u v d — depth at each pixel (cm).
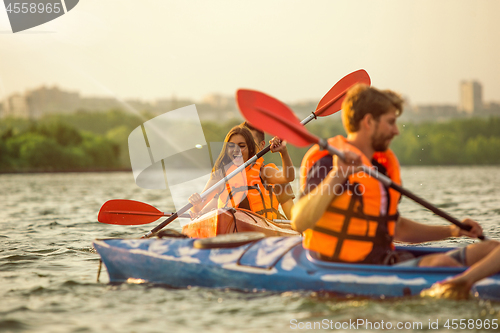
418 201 665
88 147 13438
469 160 14125
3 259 1024
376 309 620
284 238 748
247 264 709
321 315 611
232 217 932
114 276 809
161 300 694
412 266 653
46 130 13350
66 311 661
